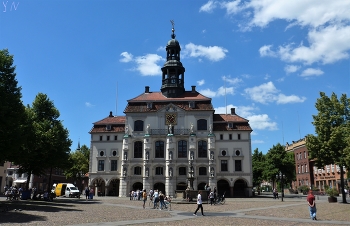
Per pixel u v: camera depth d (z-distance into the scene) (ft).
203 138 228.63
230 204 147.02
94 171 236.02
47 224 68.39
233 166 226.17
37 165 154.71
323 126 149.48
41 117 163.53
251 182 223.10
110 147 238.27
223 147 229.45
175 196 192.85
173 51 258.37
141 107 238.68
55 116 166.91
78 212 97.40
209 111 231.71
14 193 147.43
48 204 127.54
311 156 152.76
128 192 224.12
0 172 224.12
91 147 239.91
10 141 105.40
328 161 147.54
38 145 148.15
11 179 280.31
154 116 234.38
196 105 235.61
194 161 223.92
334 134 143.02
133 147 232.53
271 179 260.42
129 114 236.43
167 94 247.29
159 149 229.45
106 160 236.43
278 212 104.27
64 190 217.97
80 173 315.58
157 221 78.38
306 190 274.57
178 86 248.11
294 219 83.82
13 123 103.91
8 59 109.91
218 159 227.81
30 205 116.67
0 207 102.32
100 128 243.40
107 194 232.53
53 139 154.20
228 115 245.45
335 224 74.18
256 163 295.69
